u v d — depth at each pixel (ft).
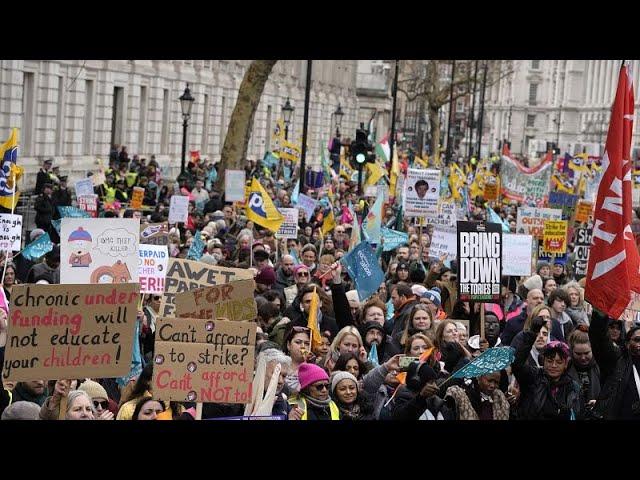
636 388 46.55
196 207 146.72
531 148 649.61
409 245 101.91
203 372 40.06
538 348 57.62
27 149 188.03
